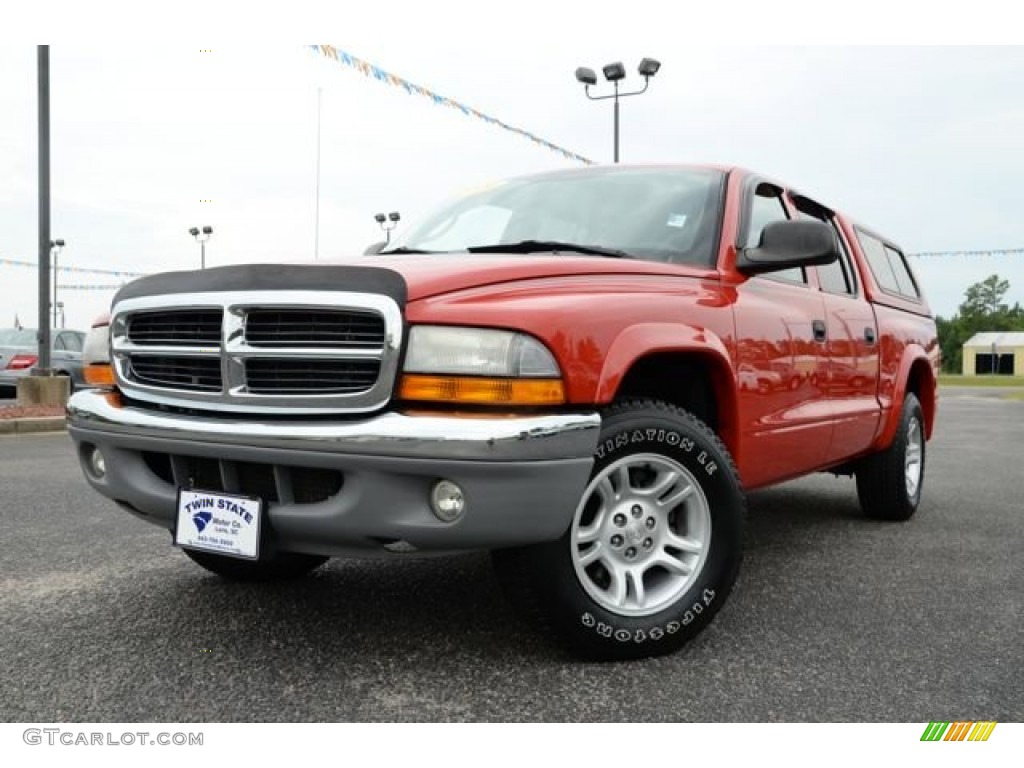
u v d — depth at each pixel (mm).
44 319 12508
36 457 7891
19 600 3414
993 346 84750
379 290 2564
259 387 2697
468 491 2455
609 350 2705
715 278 3404
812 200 4570
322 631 3074
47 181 12359
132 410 2953
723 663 2826
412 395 2533
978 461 8586
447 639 3002
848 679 2703
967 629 3188
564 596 2703
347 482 2527
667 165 4039
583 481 2613
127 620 3174
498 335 2535
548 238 3744
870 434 4734
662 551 2943
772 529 5066
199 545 2773
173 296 2871
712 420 3381
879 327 4812
